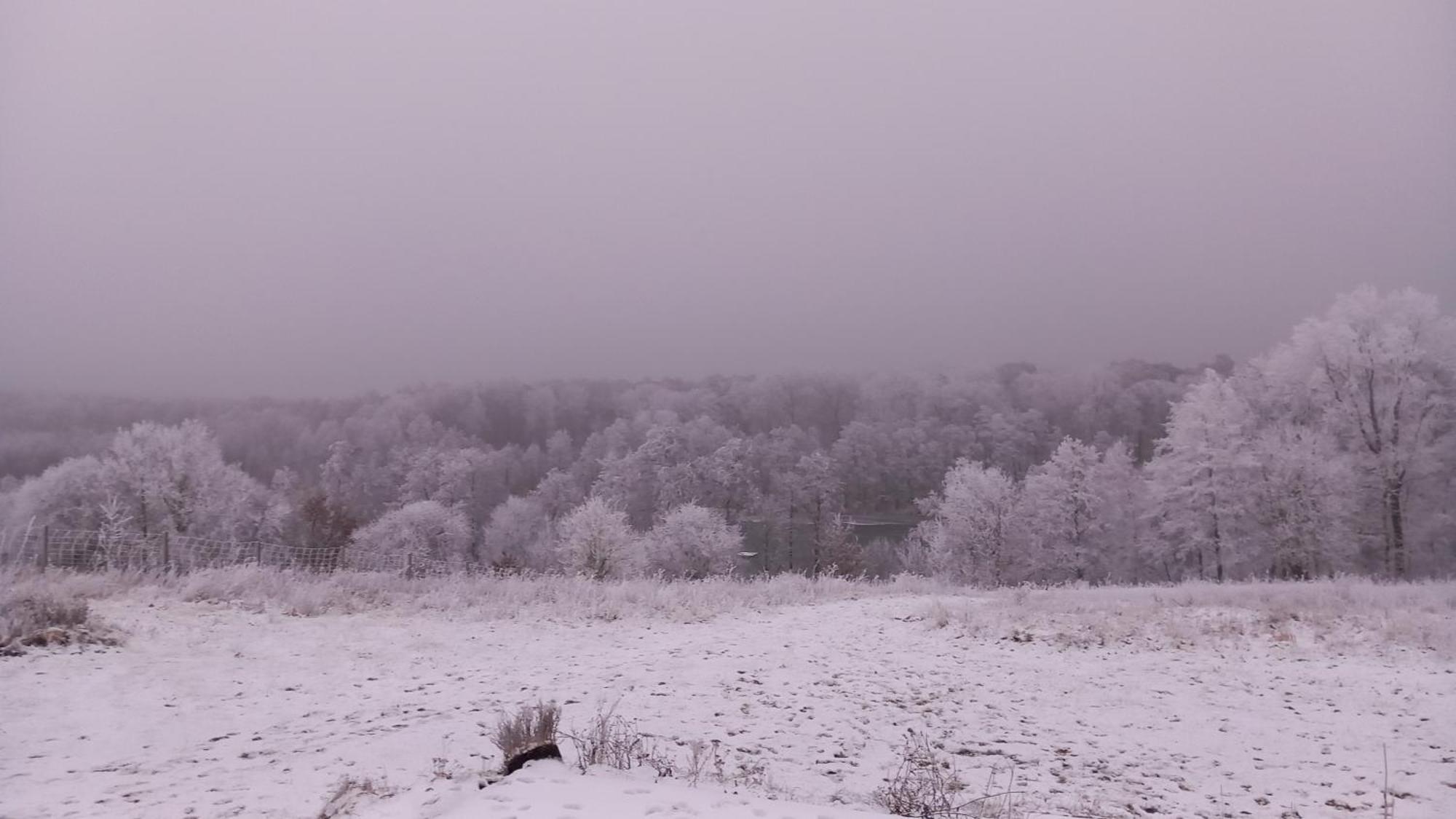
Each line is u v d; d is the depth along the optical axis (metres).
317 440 101.12
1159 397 97.69
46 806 6.51
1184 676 12.44
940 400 102.75
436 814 5.39
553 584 22.16
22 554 19.73
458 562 30.05
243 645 13.60
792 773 7.95
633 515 77.88
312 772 7.41
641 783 6.38
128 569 19.81
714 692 11.25
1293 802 7.50
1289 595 19.17
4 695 10.02
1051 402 102.38
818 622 17.84
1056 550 49.19
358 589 20.14
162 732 9.06
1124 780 8.15
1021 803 7.29
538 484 91.19
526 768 6.50
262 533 55.81
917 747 9.11
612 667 12.86
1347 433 41.72
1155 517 46.81
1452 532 39.41
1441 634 13.98
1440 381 40.66
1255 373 48.72
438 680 11.88
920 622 17.42
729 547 56.72
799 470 80.75
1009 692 11.63
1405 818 7.09
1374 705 10.60
